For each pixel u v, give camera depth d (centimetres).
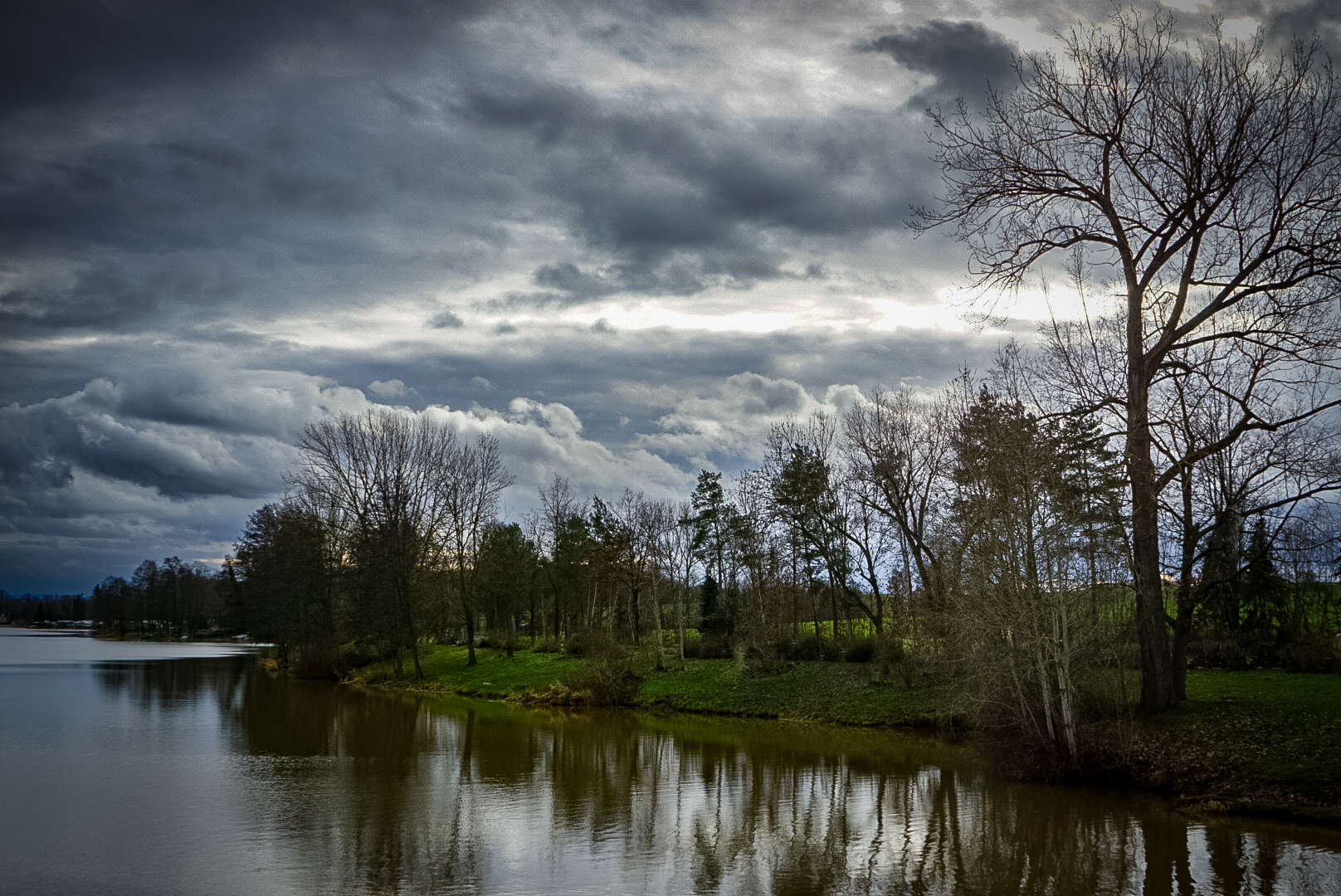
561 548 7375
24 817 1967
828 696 4159
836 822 2050
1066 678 2436
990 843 1853
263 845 1755
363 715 4150
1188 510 2853
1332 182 2423
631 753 3095
